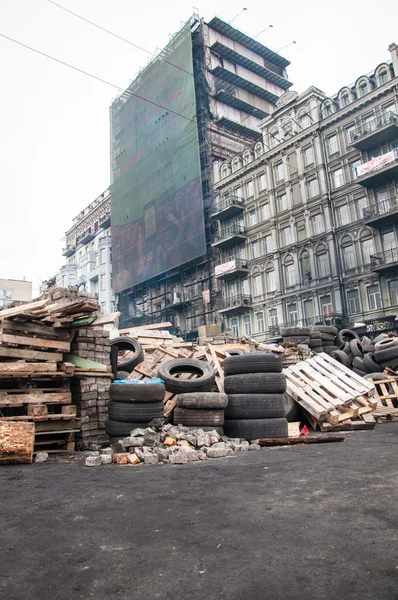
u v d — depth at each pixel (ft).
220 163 153.99
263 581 8.00
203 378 31.50
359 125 107.55
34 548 10.08
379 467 17.71
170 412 30.42
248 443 27.09
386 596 7.27
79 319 28.25
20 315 25.71
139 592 7.77
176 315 163.02
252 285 131.64
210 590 7.75
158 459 22.07
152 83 177.88
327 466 18.53
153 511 12.78
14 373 25.31
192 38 170.09
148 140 175.83
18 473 19.86
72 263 235.40
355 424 32.22
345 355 53.93
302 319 113.29
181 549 9.71
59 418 25.91
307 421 34.81
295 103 126.62
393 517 11.20
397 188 98.78
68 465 21.99
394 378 42.63
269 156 129.29
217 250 146.72
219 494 14.51
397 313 94.94
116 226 191.01
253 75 180.65
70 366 27.78
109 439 28.17
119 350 44.50
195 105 153.58
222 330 138.41
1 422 22.98
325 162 114.42
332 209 111.34
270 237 127.75
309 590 7.59
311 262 113.91
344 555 8.98
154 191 167.84
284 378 29.81
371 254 101.86
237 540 10.13
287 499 13.47
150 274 165.78
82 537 10.75
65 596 7.68
